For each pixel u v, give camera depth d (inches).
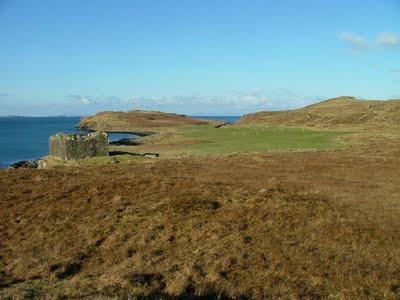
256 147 2532.0
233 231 721.0
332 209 853.8
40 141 5191.9
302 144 2596.0
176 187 981.8
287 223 757.3
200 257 627.5
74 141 2063.2
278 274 577.6
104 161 1806.1
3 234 739.4
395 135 2940.5
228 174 1363.2
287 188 1080.2
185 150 2645.2
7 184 1015.6
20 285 555.5
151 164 1611.7
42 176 1140.5
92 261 641.0
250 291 536.4
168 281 555.8
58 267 619.2
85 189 951.0
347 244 679.7
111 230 739.4
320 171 1423.5
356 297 518.0
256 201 872.3
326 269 594.6
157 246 672.4
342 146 2386.8
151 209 812.6
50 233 732.0
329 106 5748.0
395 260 628.4
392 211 869.8
